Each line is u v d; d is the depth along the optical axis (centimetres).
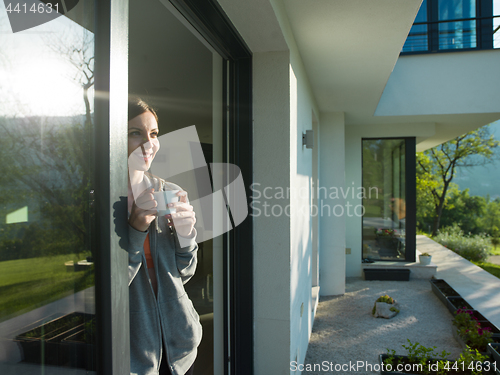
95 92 68
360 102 477
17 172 53
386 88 576
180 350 122
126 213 74
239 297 217
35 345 56
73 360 63
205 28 162
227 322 209
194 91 185
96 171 69
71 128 63
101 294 69
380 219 700
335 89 408
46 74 58
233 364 216
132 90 160
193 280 175
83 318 65
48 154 59
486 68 550
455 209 2756
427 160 2255
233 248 215
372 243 702
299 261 268
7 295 51
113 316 69
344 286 560
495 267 1226
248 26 180
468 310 432
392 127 661
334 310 484
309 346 366
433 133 644
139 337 110
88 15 67
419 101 568
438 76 563
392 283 632
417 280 654
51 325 59
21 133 54
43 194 58
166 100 173
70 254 63
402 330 413
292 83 228
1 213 51
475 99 553
